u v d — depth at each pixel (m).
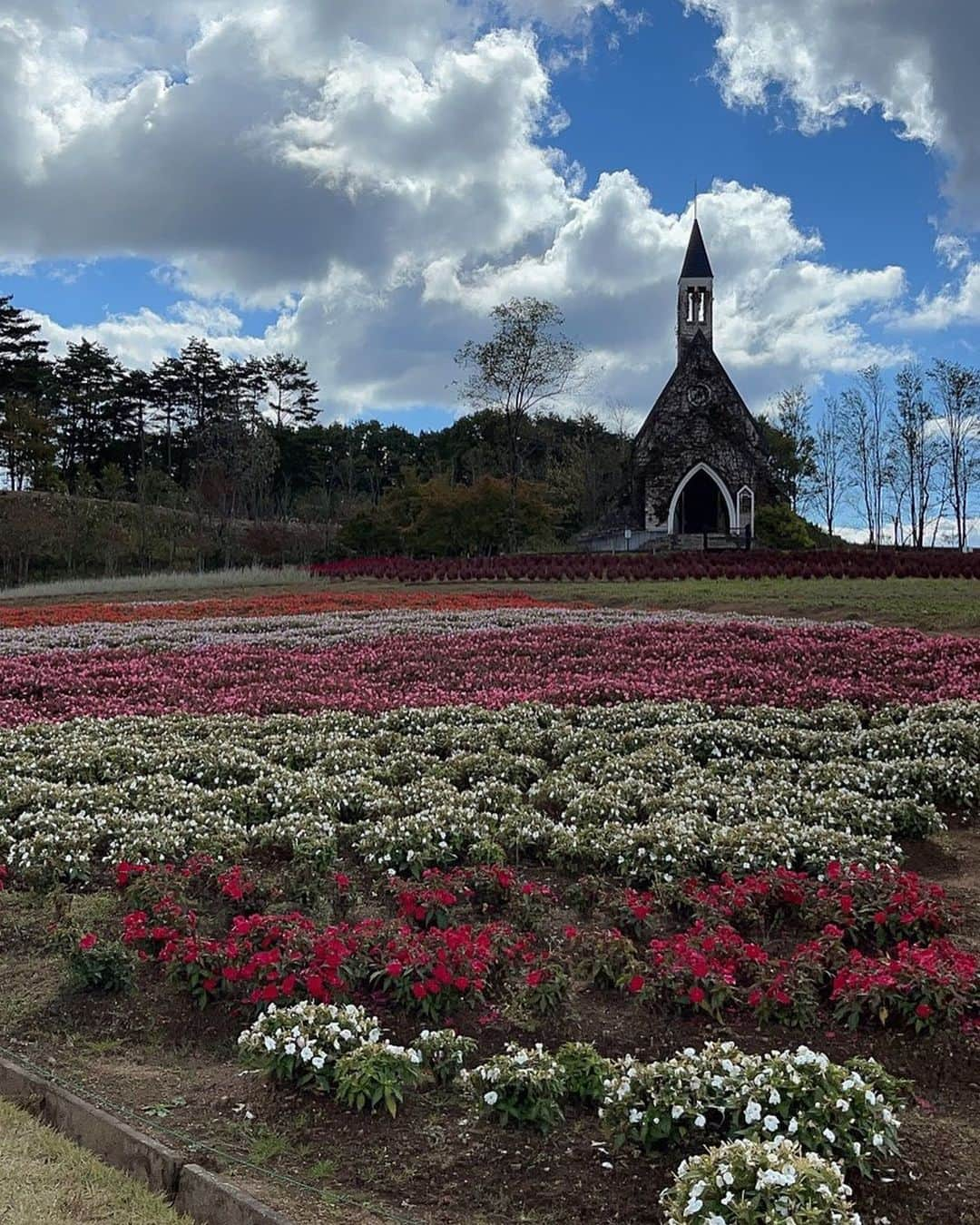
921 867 8.48
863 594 27.59
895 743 11.20
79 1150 4.81
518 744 11.68
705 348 60.06
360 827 8.66
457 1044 5.33
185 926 6.71
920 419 61.06
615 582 34.91
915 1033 5.59
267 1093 5.21
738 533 57.44
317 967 5.91
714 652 17.89
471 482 73.81
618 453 73.00
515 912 7.20
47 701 15.18
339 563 42.16
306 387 93.69
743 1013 5.89
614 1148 4.66
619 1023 5.86
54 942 6.91
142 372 83.25
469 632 20.67
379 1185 4.50
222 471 62.09
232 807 9.34
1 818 9.12
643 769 10.35
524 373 56.91
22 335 72.12
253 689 15.80
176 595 36.25
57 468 73.56
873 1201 4.34
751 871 7.70
